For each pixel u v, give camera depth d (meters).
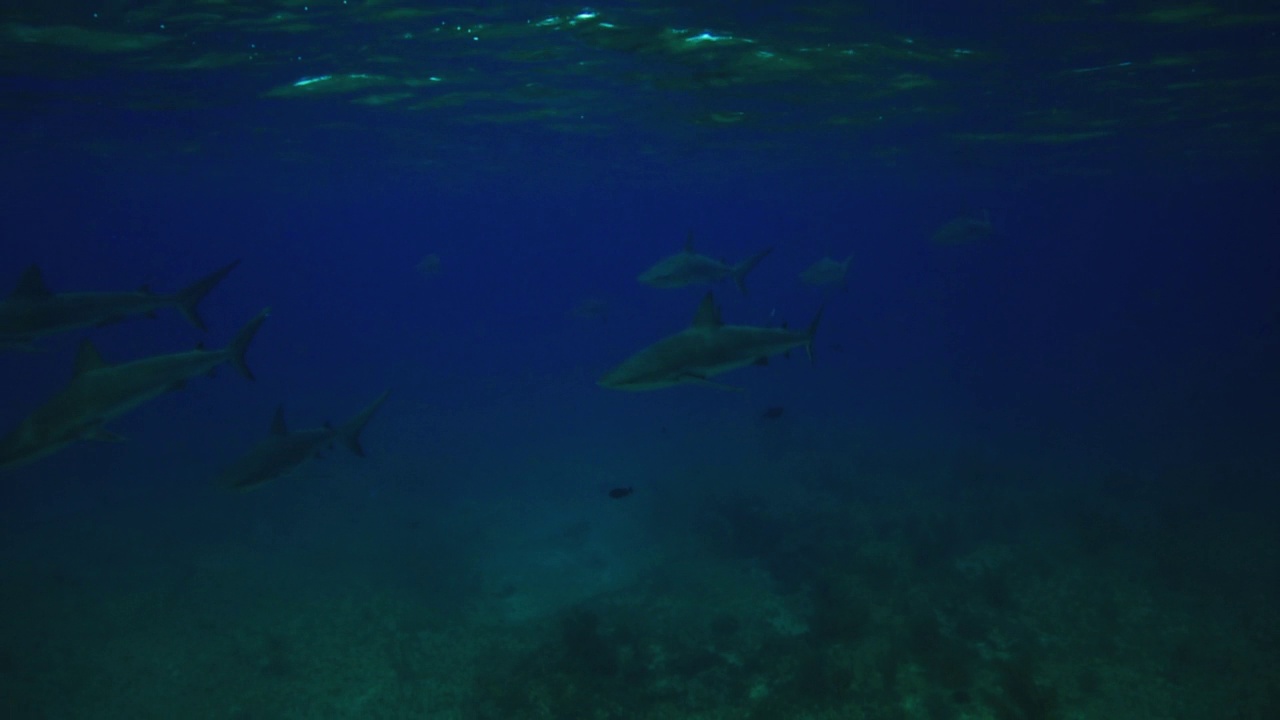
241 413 35.84
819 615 11.34
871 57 15.38
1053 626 11.27
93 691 10.33
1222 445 26.27
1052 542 14.97
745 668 10.10
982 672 9.48
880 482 21.41
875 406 37.00
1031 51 14.74
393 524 19.09
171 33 13.39
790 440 28.00
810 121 24.42
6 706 9.77
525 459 27.03
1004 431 30.09
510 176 48.44
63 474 24.19
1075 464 24.11
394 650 11.66
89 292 9.83
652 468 25.11
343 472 24.62
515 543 18.12
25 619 12.14
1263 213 96.50
